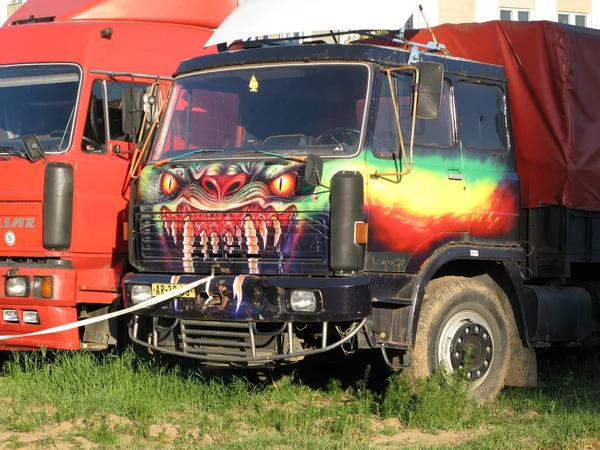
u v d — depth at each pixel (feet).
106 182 32.86
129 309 28.12
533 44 34.27
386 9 29.81
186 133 29.25
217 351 27.35
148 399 28.68
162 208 28.27
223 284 26.78
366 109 27.14
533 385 31.40
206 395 29.60
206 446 24.27
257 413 28.19
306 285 25.93
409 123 28.32
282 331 26.53
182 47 35.63
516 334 31.42
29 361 33.12
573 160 34.22
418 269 28.12
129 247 29.07
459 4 87.25
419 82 27.45
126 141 33.63
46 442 24.68
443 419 27.25
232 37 31.27
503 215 31.07
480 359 30.07
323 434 26.09
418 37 36.58
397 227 27.50
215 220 27.37
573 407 29.73
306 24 30.09
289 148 27.48
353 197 25.90
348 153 26.78
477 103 30.99
